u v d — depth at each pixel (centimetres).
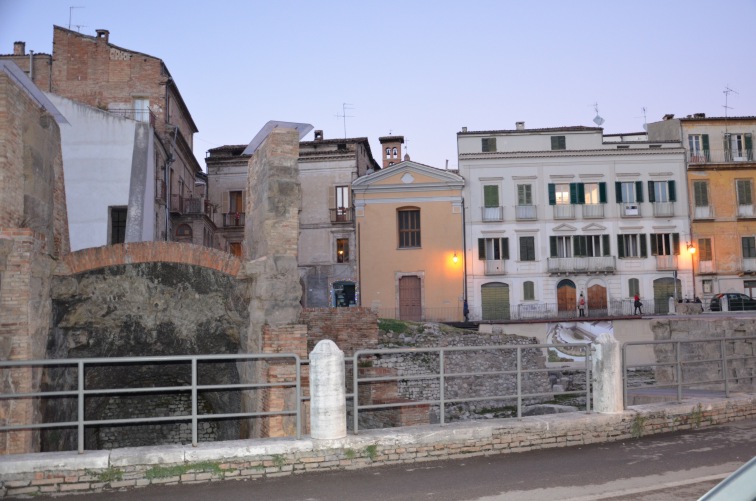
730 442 1119
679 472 934
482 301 4988
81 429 904
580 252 5066
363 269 4962
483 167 5078
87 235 3061
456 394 3036
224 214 5159
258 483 899
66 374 1459
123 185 3109
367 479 912
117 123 3156
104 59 4150
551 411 2433
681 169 5200
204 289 1483
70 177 3088
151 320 1505
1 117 1156
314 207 5116
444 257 4959
